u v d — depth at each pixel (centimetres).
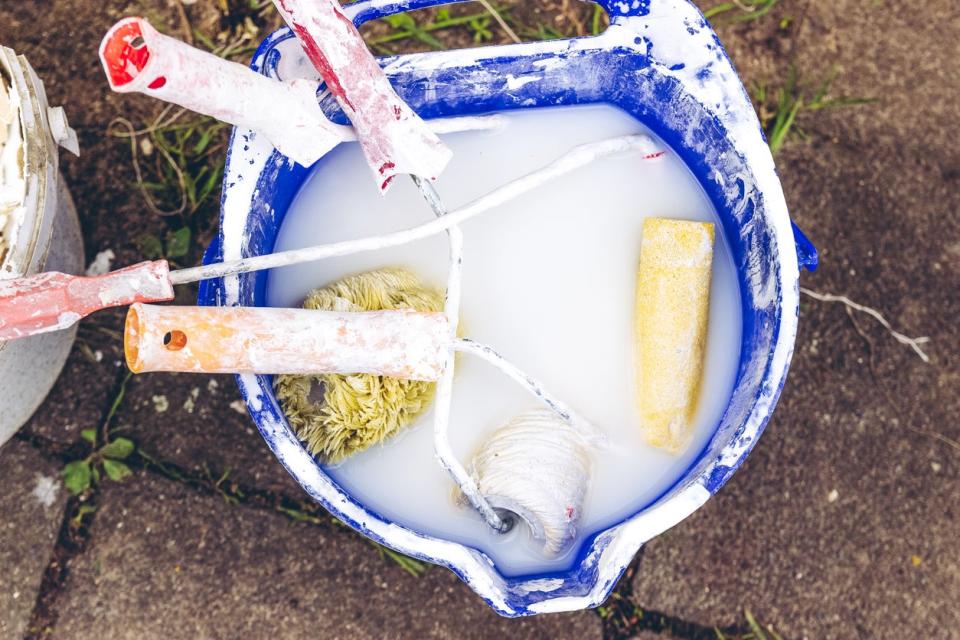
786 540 137
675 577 136
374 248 90
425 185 92
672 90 100
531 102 109
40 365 123
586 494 103
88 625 131
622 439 106
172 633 131
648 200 110
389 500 103
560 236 109
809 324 139
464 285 108
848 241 140
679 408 103
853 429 138
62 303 81
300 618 132
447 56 98
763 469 137
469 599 133
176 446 133
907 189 141
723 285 108
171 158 136
